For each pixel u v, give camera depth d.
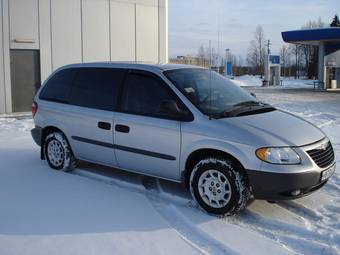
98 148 6.29
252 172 4.78
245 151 4.81
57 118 6.88
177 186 6.14
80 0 16.67
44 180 6.40
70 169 6.90
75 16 16.58
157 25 19.19
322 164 5.00
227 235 4.50
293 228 4.74
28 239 4.34
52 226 4.67
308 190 4.91
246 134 4.88
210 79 6.18
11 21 15.02
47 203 5.39
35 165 7.34
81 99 6.62
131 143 5.82
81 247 4.17
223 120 5.13
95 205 5.32
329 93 32.44
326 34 33.97
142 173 5.88
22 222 4.77
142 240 4.34
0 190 5.92
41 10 15.68
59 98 6.96
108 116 6.09
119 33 17.92
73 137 6.66
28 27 15.41
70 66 7.00
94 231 4.55
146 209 5.20
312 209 5.30
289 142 4.84
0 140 9.76
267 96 28.61
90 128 6.35
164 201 5.54
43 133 7.21
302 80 67.62
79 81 6.75
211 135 5.04
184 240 4.36
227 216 5.00
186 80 5.81
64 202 5.43
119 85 6.14
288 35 36.22
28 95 15.77
